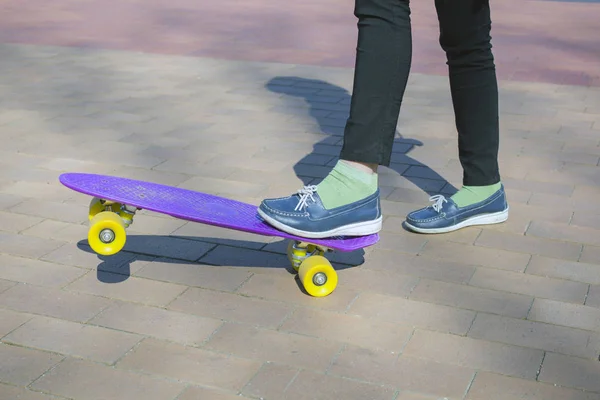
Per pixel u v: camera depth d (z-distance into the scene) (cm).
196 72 710
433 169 454
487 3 346
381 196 412
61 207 384
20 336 271
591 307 297
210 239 351
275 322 282
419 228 362
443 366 257
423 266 329
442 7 342
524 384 248
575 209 394
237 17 1072
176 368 254
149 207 283
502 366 258
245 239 353
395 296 303
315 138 512
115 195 286
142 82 666
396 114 294
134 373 251
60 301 294
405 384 247
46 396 238
